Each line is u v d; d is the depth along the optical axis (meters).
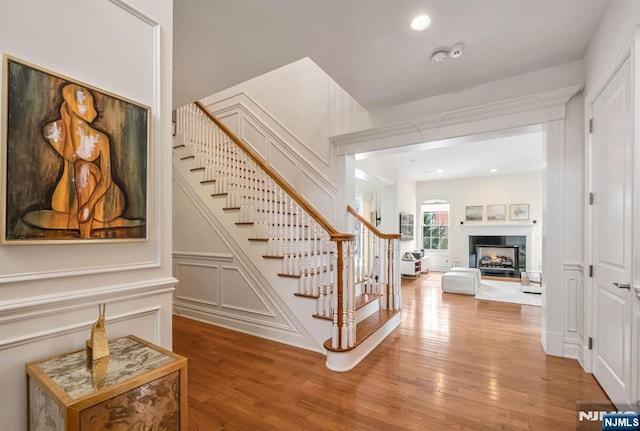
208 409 1.97
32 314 1.10
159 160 1.52
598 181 2.28
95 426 0.91
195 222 3.94
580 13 2.08
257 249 3.36
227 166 3.85
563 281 2.74
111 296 1.31
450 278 5.54
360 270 4.09
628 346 1.76
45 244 1.11
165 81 1.57
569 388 2.21
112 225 1.30
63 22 1.20
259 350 2.92
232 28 2.23
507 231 8.04
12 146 1.03
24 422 1.09
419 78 2.96
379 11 2.06
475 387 2.23
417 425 1.81
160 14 1.55
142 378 1.03
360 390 2.20
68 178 1.17
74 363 1.11
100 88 1.29
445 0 1.96
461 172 7.79
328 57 2.61
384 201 6.99
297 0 1.96
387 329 3.35
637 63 1.67
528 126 2.89
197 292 3.90
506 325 3.70
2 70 1.02
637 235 1.67
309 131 4.30
